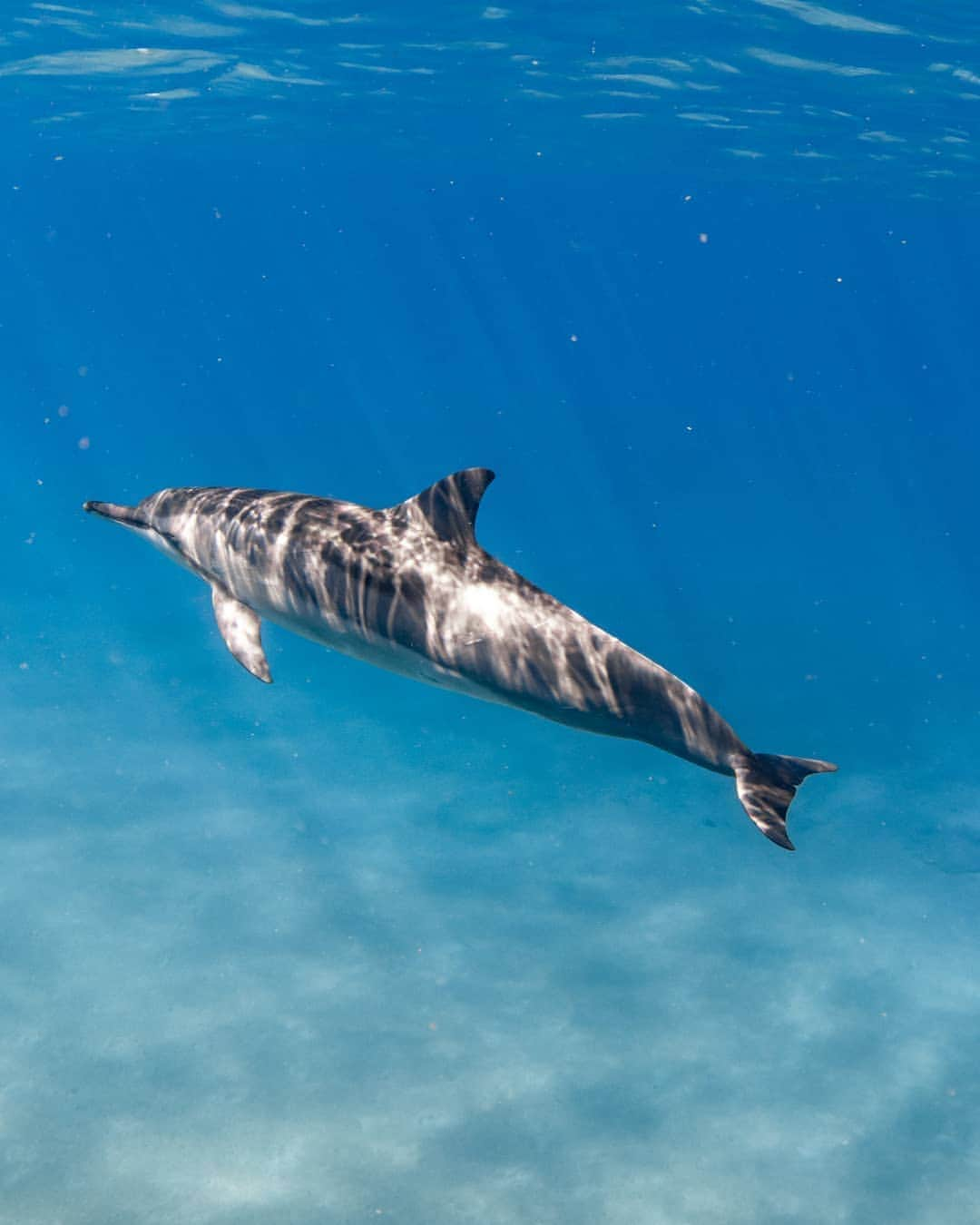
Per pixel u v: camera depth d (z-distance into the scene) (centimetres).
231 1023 998
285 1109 902
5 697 1683
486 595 530
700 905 1247
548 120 2877
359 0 1766
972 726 1802
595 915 1213
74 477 3969
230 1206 802
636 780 1548
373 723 1703
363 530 562
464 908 1207
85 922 1125
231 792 1433
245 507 605
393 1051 981
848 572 3022
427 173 4628
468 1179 845
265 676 563
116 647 1966
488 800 1463
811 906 1255
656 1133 908
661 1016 1055
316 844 1317
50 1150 839
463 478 539
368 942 1134
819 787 1545
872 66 2036
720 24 1842
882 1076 990
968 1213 843
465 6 1794
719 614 2406
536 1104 931
